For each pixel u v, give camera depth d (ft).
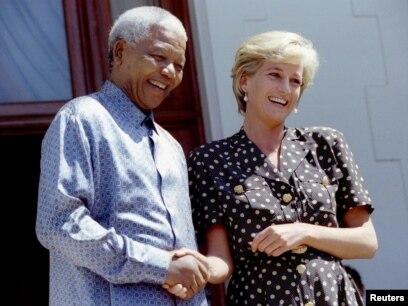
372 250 11.14
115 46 10.66
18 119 13.79
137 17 10.59
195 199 11.31
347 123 14.98
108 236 9.37
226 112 14.51
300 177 11.14
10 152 14.85
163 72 10.52
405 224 14.84
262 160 11.22
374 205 14.79
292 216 10.91
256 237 10.62
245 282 10.82
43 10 14.40
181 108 14.61
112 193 9.83
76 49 14.35
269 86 11.31
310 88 14.94
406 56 15.48
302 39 11.56
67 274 9.73
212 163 11.28
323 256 10.86
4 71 14.08
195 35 14.82
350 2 15.42
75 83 14.24
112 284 9.57
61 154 9.70
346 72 15.17
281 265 10.71
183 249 9.86
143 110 10.69
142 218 9.85
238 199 10.96
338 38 15.25
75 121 9.92
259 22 14.94
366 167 14.90
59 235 9.40
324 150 11.50
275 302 10.60
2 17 14.25
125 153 10.03
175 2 14.90
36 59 14.23
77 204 9.53
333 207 11.09
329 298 10.63
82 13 14.48
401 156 15.07
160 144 10.50
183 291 9.67
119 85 10.62
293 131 11.60
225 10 14.87
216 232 11.05
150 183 10.05
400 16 15.58
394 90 15.28
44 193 9.65
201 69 14.73
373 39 15.39
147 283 9.72
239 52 11.62
